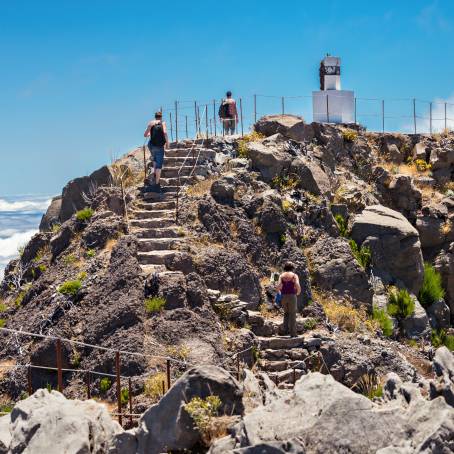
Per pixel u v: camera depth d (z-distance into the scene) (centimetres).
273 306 2448
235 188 2750
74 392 2014
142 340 2059
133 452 1087
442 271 3069
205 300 2241
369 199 3100
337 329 2442
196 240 2506
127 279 2253
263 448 961
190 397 1096
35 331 2236
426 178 3322
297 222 2745
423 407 1013
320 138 3219
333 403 1012
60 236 2669
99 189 2772
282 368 2205
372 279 2795
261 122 3153
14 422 1166
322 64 3491
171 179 2811
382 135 3456
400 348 2545
